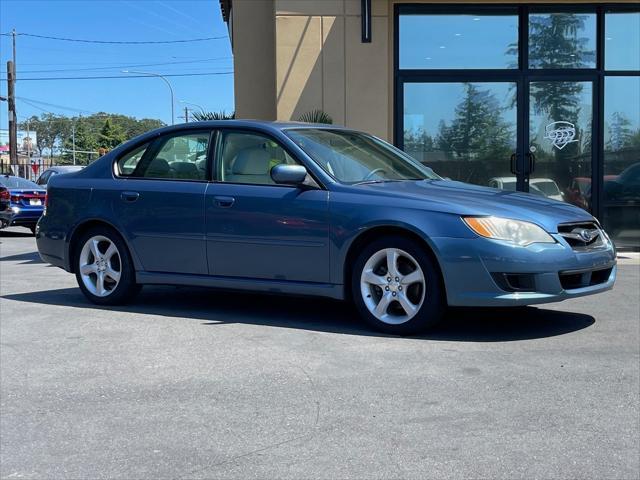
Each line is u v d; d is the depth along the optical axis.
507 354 5.04
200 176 6.26
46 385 4.57
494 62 10.75
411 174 6.34
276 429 3.80
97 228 6.77
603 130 10.77
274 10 11.56
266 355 5.09
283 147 5.93
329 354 5.08
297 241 5.70
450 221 5.17
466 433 3.70
